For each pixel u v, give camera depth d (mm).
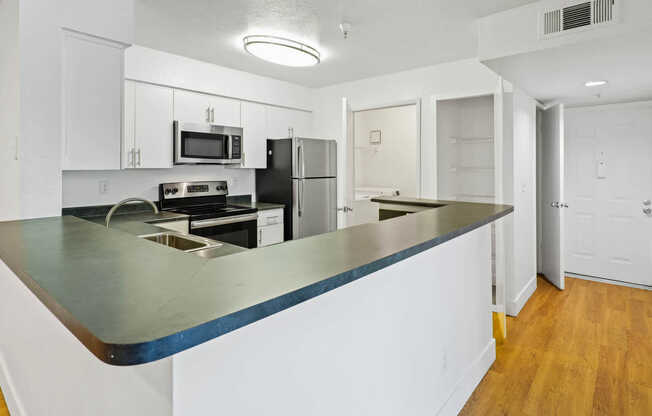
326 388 1094
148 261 1069
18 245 1315
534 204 3865
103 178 3303
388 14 2568
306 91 4773
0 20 2363
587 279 4285
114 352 555
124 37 2377
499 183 2975
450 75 3725
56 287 829
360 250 1188
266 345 901
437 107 3824
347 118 4086
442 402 1797
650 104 3865
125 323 627
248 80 4070
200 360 760
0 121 2375
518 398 2033
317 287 861
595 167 4219
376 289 1298
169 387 715
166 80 3371
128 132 3158
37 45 2055
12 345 1820
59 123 2152
